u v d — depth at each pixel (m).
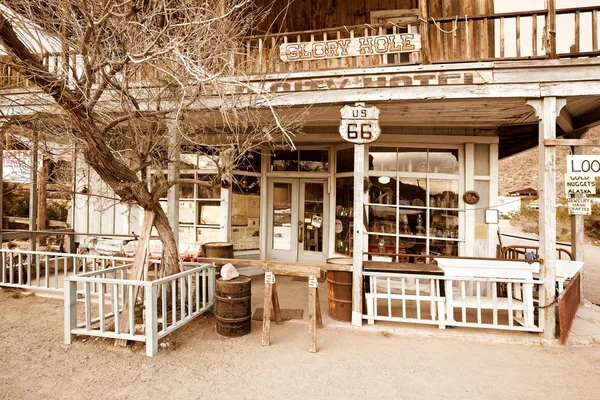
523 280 4.32
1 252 6.03
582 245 6.16
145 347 3.85
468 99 4.44
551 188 4.27
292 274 4.63
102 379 3.23
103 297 3.88
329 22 7.18
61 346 3.88
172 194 5.14
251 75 4.70
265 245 7.78
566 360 3.79
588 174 4.27
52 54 4.15
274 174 7.71
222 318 4.25
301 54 4.79
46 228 8.25
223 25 4.05
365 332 4.48
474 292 5.96
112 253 7.37
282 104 4.75
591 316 5.26
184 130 5.07
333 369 3.51
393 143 6.43
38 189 8.20
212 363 3.58
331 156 7.23
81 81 3.76
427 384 3.27
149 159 4.59
